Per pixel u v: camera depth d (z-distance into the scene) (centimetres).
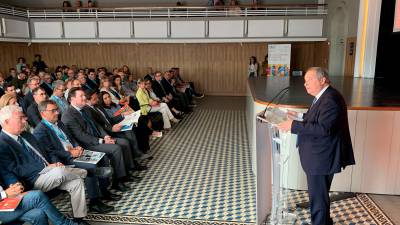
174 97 919
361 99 445
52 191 320
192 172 487
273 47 1117
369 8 775
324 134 269
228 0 1262
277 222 305
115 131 480
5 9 1027
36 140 336
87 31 1143
